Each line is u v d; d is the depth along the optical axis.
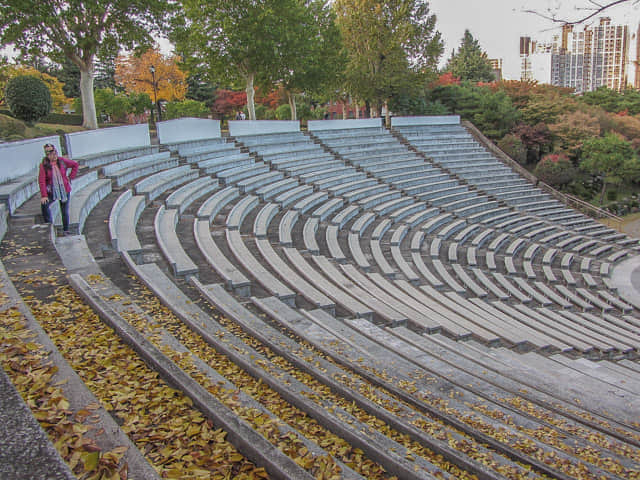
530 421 6.46
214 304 8.50
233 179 21.23
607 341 13.47
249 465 3.34
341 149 31.23
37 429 2.66
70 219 10.58
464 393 7.01
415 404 6.14
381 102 44.84
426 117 40.69
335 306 10.47
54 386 3.80
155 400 4.12
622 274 22.95
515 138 41.09
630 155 41.16
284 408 4.95
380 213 23.62
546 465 4.98
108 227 11.15
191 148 22.48
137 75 47.72
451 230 24.52
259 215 17.31
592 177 44.34
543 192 35.31
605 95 57.34
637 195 43.59
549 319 15.12
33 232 9.46
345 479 3.46
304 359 6.78
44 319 5.78
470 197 30.55
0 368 3.32
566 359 11.26
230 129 26.34
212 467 3.26
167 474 3.08
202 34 27.03
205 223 14.48
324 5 34.25
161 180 17.03
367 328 9.77
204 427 3.77
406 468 3.79
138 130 20.41
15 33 19.77
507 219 29.30
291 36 27.80
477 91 49.88
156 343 5.66
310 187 23.11
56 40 21.11
